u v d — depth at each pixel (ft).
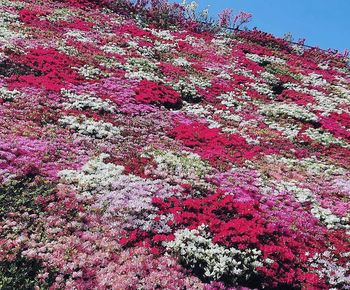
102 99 71.51
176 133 67.67
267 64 123.54
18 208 40.34
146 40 115.14
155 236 39.04
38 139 54.24
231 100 89.40
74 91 72.13
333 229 48.37
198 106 83.20
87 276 33.65
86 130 59.72
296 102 96.89
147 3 141.79
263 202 51.11
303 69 125.90
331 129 81.66
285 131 78.18
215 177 54.08
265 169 60.95
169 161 55.16
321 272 39.29
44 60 80.38
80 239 37.65
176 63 104.32
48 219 39.47
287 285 37.14
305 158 68.74
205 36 136.15
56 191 44.06
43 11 112.57
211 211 44.96
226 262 36.81
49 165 48.85
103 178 47.83
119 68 89.40
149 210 43.32
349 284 38.34
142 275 34.32
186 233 39.70
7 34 89.10
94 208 42.37
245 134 73.97
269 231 42.55
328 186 59.57
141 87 81.25
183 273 35.37
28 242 35.86
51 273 33.19
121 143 59.21
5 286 30.50
